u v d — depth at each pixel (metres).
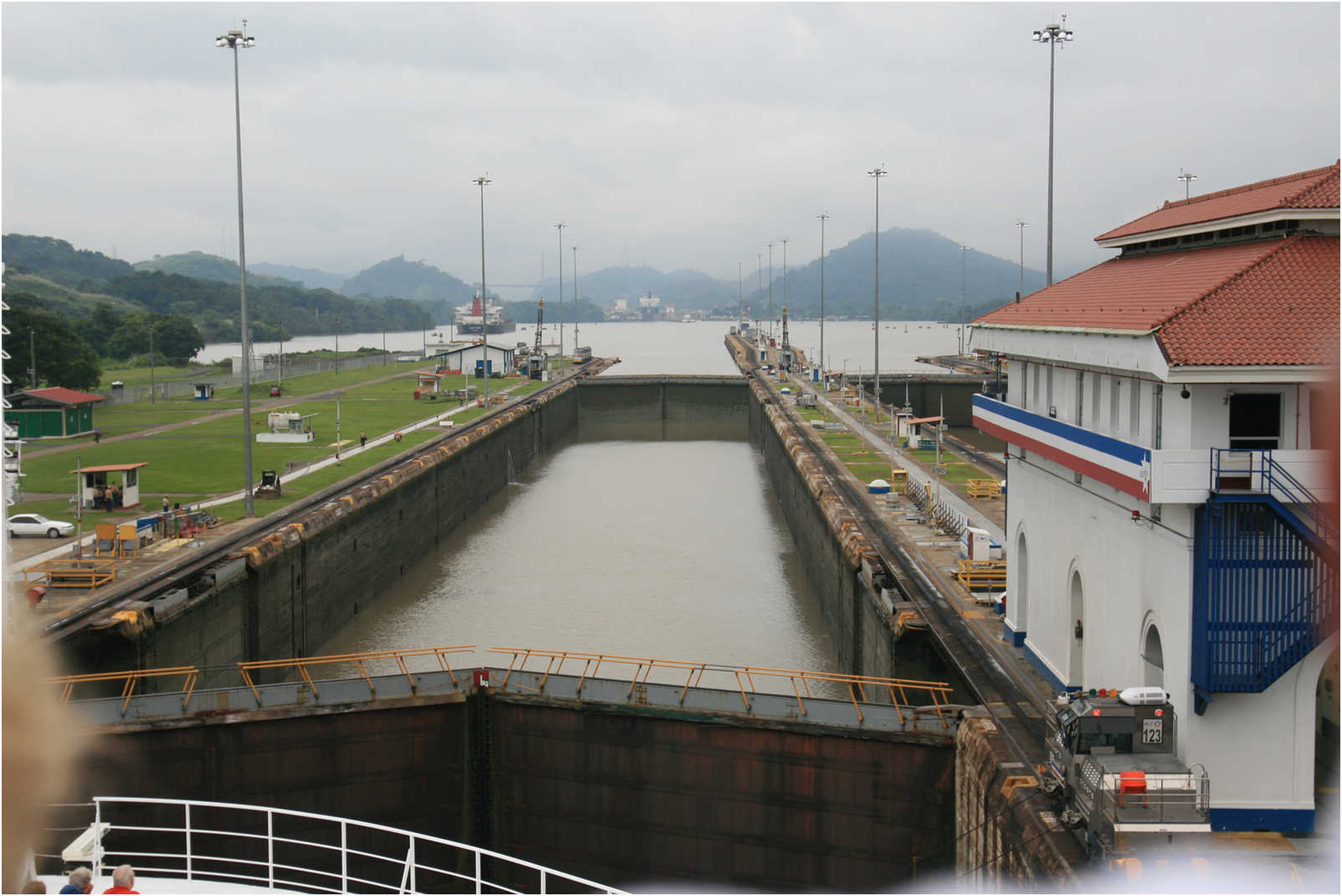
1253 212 29.62
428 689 37.97
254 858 36.75
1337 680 31.78
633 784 36.72
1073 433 32.69
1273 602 25.92
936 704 35.59
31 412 100.25
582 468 124.31
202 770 36.59
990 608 46.78
